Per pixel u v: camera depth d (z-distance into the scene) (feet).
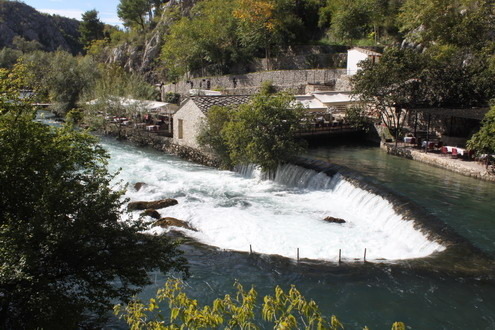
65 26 610.24
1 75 47.80
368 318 40.45
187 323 19.24
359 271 49.11
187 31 231.91
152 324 22.54
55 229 32.96
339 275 48.39
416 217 61.57
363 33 218.38
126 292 36.63
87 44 391.24
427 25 158.61
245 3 204.74
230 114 100.42
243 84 193.77
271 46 221.66
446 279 46.24
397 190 77.92
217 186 89.04
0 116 43.19
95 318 41.42
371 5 205.57
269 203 77.77
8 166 38.88
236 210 73.77
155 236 40.24
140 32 334.03
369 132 133.59
